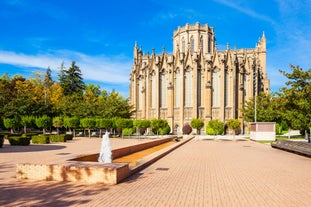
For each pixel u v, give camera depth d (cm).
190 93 7969
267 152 2594
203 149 2891
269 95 6075
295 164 1759
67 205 797
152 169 1489
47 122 5462
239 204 845
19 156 2048
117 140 4728
